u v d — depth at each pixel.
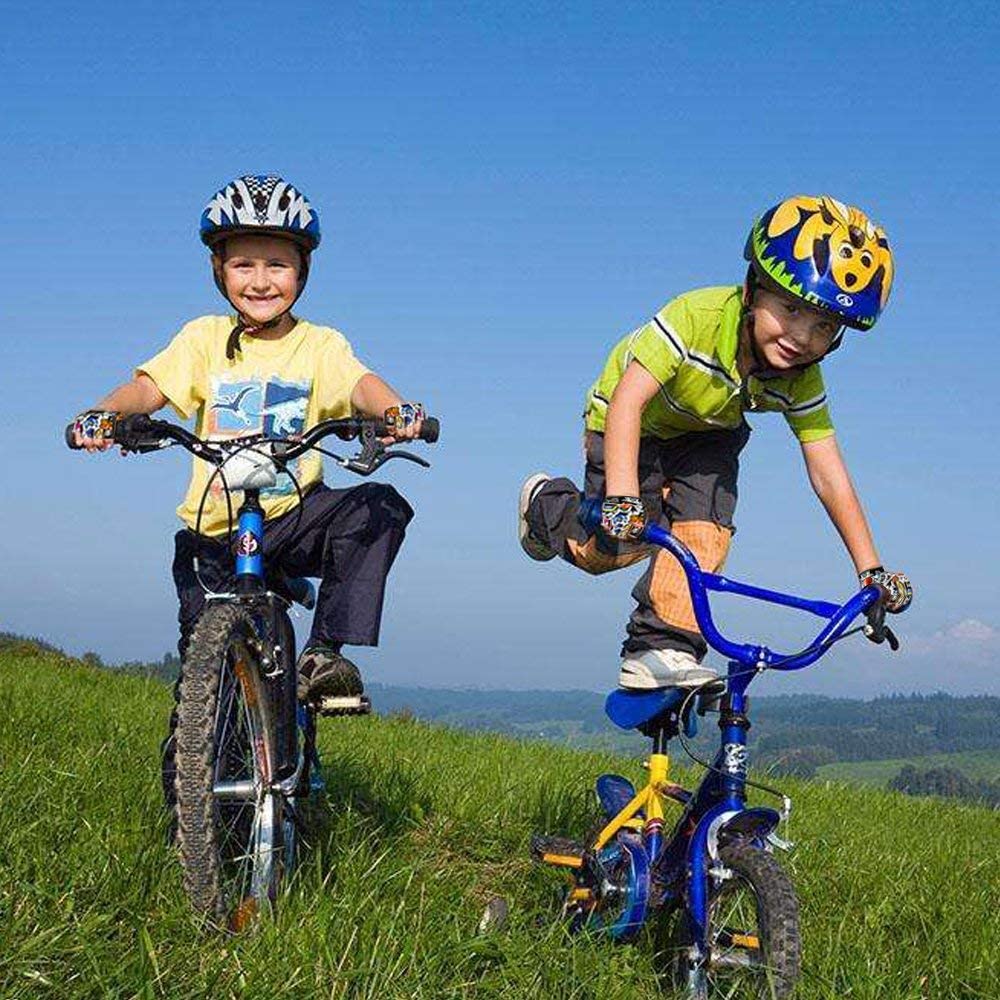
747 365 4.46
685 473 4.78
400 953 3.66
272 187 4.64
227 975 3.30
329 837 5.02
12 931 3.29
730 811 3.82
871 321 4.13
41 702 8.81
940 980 4.41
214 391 4.73
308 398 4.74
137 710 10.25
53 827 4.36
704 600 3.88
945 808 12.37
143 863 3.93
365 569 4.44
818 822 8.88
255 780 3.96
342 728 11.39
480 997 3.70
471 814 6.51
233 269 4.68
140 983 3.13
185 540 4.69
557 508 4.79
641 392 4.38
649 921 4.29
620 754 12.64
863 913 5.52
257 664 4.06
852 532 4.63
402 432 4.03
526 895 5.25
